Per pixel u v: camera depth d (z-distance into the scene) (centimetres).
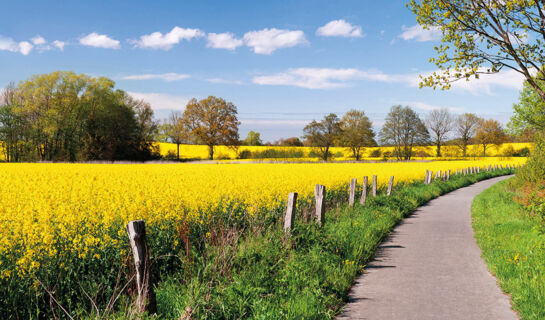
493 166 5894
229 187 1305
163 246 656
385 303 543
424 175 3134
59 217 699
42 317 486
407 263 762
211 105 7975
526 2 866
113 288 543
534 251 750
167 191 1060
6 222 662
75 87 6744
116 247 576
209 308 469
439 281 643
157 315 448
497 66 972
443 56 1002
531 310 493
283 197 1195
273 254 675
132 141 7175
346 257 752
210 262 605
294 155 8162
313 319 477
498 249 823
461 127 9050
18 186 1402
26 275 489
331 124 7919
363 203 1502
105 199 976
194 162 6600
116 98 7281
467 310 513
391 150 8675
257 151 8250
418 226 1205
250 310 484
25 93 6319
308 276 603
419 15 993
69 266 530
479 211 1480
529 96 2986
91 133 6819
